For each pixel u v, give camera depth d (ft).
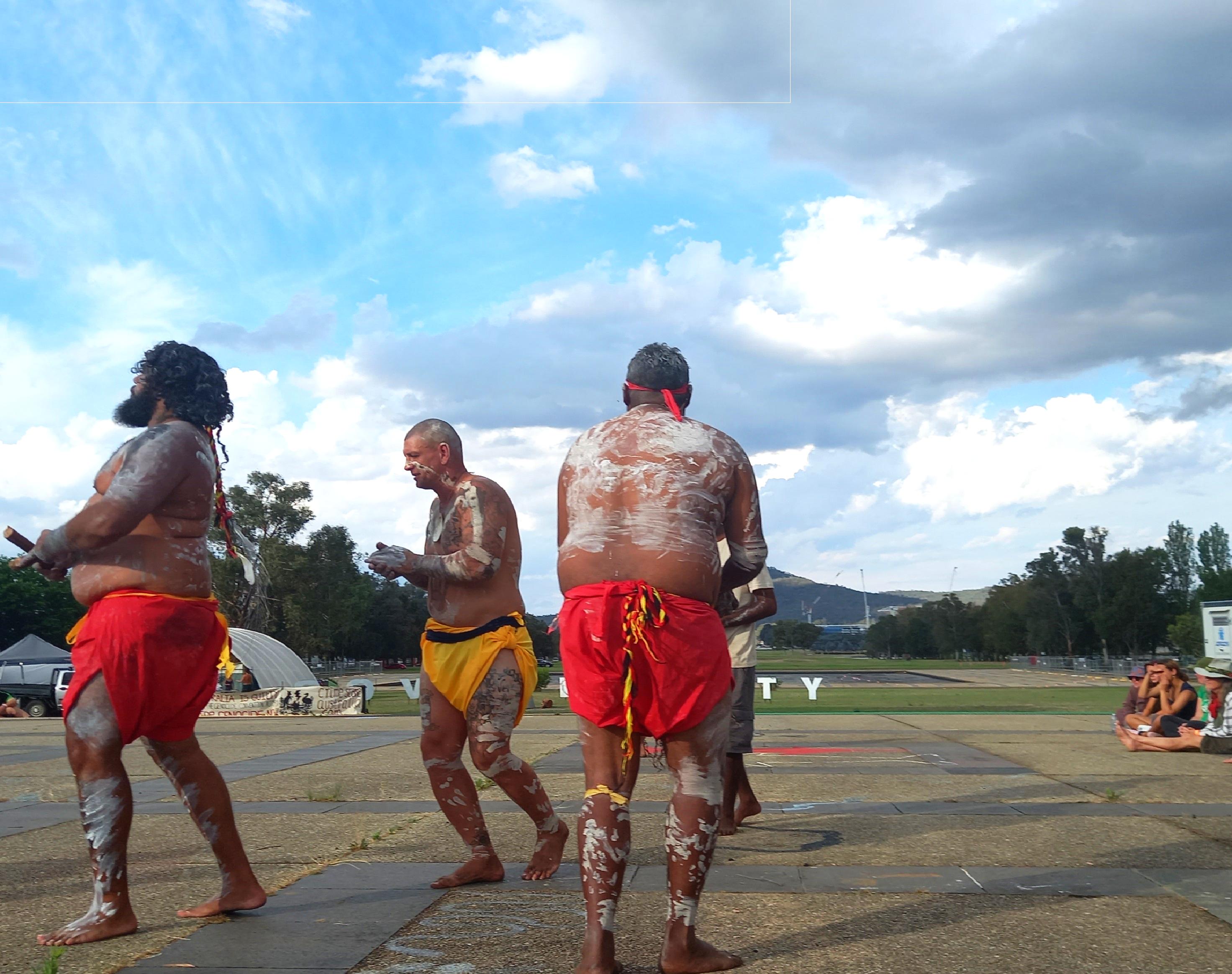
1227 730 26.40
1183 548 285.64
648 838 15.58
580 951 9.89
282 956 9.78
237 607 181.37
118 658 10.50
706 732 9.54
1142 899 11.61
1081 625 303.68
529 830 16.40
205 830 11.29
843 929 10.51
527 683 13.19
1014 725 38.60
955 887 12.27
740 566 10.28
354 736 35.32
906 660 470.39
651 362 10.62
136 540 10.80
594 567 9.66
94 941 10.32
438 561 12.75
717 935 10.35
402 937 10.44
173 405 11.32
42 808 19.57
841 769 24.29
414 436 13.46
